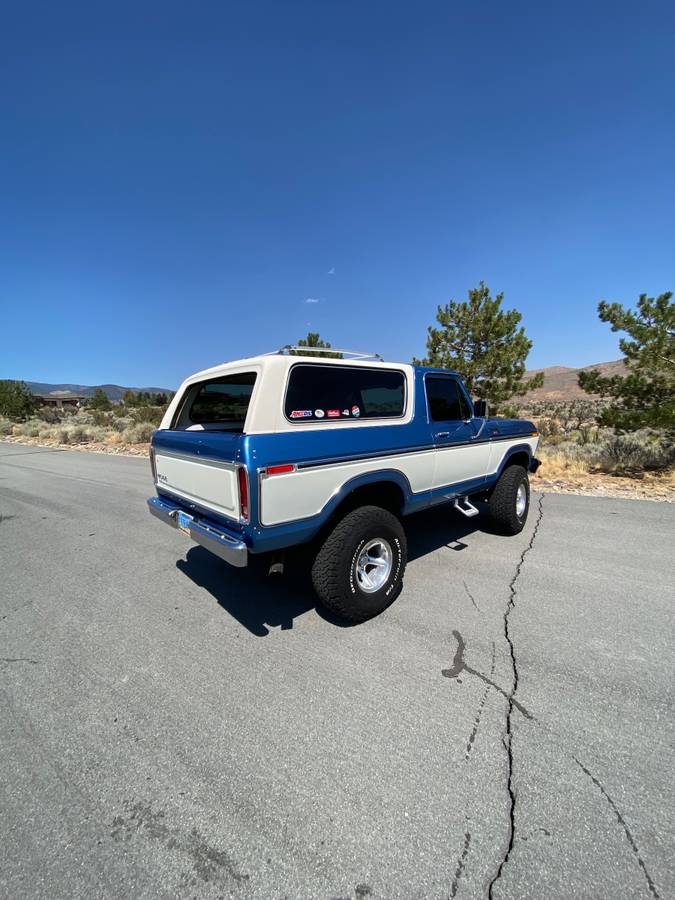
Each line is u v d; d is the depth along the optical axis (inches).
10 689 108.7
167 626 138.0
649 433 412.5
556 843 68.1
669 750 85.7
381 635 129.3
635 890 61.4
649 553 187.9
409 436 154.3
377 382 150.3
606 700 99.8
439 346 524.4
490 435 197.6
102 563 192.7
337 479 130.1
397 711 98.0
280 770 83.0
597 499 285.4
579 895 61.0
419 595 153.2
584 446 473.4
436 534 218.2
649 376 369.7
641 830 69.9
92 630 136.4
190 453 138.9
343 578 128.2
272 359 121.2
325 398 133.3
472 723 93.9
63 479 395.5
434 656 118.4
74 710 100.9
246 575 177.6
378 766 83.4
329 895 61.6
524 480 218.5
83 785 80.7
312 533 125.6
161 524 251.3
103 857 67.7
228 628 136.1
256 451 112.2
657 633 126.7
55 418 1412.4
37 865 66.6
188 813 74.7
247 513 113.2
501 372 488.1
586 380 409.4
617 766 82.1
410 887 62.4
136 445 664.4
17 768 84.8
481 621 135.5
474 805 74.8
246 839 69.9
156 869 65.7
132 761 86.0
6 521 260.1
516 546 198.8
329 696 103.7
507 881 62.8
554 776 80.2
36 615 146.7
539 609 141.6
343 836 70.0
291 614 144.0
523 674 109.8
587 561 180.4
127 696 105.4
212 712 99.3
